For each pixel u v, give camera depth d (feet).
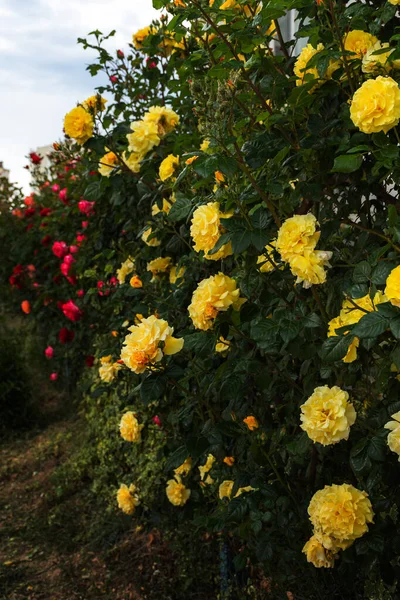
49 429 18.52
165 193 8.98
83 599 10.16
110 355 10.02
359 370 6.28
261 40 6.35
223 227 6.12
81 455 15.07
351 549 6.10
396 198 6.41
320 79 6.06
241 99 6.63
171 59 9.47
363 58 5.80
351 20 6.15
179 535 9.98
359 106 5.10
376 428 5.85
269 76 6.47
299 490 6.99
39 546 12.20
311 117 6.06
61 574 11.02
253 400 7.65
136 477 11.89
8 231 24.79
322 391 5.57
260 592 8.31
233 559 8.19
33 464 16.15
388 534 5.92
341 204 6.36
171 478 10.17
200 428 7.63
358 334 4.58
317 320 5.76
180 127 9.48
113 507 12.34
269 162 6.16
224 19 6.82
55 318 20.20
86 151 10.21
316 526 5.87
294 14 13.70
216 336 6.41
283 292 6.57
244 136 7.02
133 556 10.96
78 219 17.72
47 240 20.03
